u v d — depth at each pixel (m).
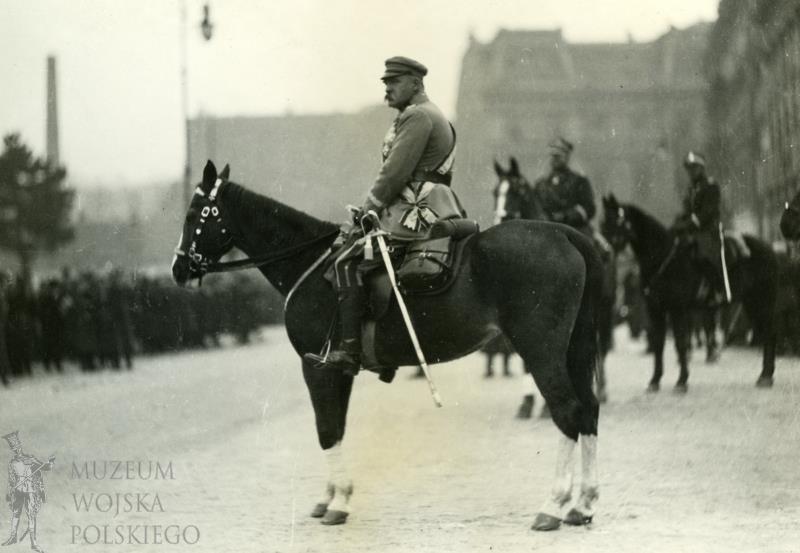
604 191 84.50
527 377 15.80
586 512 8.92
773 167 30.56
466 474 11.51
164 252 38.88
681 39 80.50
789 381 18.84
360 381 23.00
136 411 18.16
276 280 9.84
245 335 38.34
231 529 9.17
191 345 34.00
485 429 14.86
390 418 16.39
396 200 9.37
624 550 8.08
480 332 9.07
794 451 12.27
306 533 8.95
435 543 8.48
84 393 21.28
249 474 11.85
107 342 26.33
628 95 84.44
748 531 8.63
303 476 11.66
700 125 78.19
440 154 9.51
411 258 9.12
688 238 17.73
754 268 18.17
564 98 86.69
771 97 32.44
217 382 23.31
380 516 9.54
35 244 37.72
